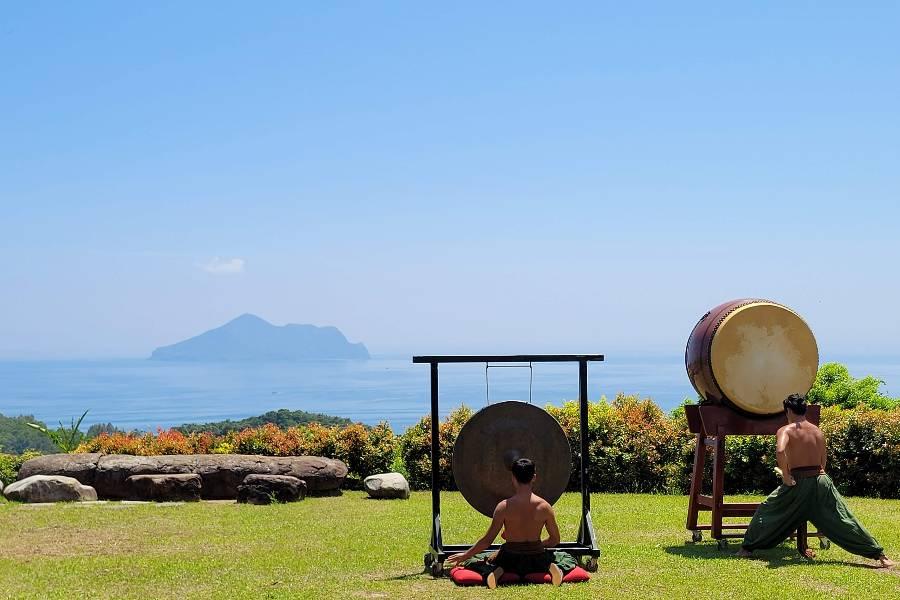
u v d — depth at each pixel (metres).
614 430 19.44
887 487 17.28
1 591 8.98
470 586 9.05
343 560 10.72
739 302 12.02
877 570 9.72
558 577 9.00
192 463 17.88
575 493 18.61
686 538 12.38
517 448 10.26
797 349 11.95
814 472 10.32
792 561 10.32
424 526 13.75
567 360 10.52
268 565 10.38
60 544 12.04
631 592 8.59
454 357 10.23
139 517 14.62
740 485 18.56
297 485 17.11
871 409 20.39
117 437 20.94
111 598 8.62
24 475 17.75
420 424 20.52
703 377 11.91
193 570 10.05
